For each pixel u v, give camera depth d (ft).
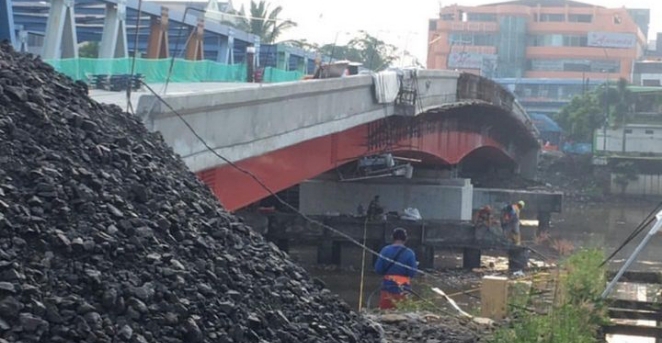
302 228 136.36
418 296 61.72
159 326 29.78
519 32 373.20
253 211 138.82
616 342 54.03
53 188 32.89
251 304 34.73
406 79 135.54
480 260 139.33
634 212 240.94
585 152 301.84
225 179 80.53
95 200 33.88
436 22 385.70
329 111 108.06
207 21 187.52
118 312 29.30
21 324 26.43
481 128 191.62
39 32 158.71
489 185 237.45
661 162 273.75
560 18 376.07
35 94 38.93
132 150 40.81
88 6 154.51
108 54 139.33
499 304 54.13
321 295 40.50
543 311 48.26
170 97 65.10
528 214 214.48
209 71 141.38
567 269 54.54
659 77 365.20
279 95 90.22
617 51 370.12
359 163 153.58
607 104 296.71
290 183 103.14
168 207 37.04
